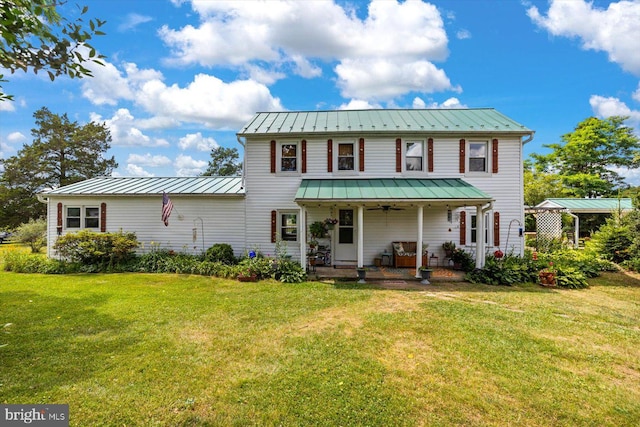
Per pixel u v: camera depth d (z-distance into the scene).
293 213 12.81
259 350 4.89
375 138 12.48
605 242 12.80
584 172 31.73
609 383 4.03
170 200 13.04
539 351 4.93
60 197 13.72
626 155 30.25
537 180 30.08
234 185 14.10
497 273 10.00
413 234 12.56
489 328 5.89
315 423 3.20
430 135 12.22
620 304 7.69
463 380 4.04
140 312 6.78
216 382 3.95
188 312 6.80
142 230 13.48
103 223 13.60
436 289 9.14
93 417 3.25
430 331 5.73
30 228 18.70
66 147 29.97
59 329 5.71
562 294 8.67
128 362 4.46
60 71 2.58
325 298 8.03
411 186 11.29
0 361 4.45
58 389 3.75
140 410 3.38
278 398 3.61
